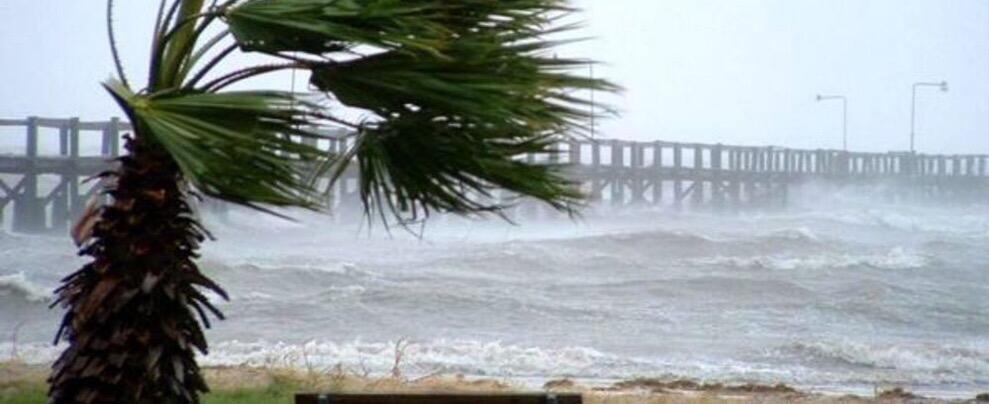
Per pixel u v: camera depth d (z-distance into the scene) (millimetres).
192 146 19516
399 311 90062
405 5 19922
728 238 146375
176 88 20688
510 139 20734
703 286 110562
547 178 21062
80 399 20969
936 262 134250
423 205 21578
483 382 52188
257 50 20641
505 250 132375
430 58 20062
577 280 115062
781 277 116938
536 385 52438
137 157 21297
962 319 94812
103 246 21234
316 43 20203
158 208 21266
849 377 62688
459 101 20125
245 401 39719
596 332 82688
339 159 20984
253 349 67438
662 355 70188
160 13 21141
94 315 21016
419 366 62000
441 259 127438
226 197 19984
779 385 55750
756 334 83062
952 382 61594
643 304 100125
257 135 19812
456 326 85188
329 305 90000
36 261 118062
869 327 90500
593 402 44656
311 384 45344
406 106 20516
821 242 150750
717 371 63281
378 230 154125
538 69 20375
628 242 141250
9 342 69312
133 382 20969
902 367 66625
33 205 143500
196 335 21594
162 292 21156
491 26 20578
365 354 65812
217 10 20828
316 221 153375
